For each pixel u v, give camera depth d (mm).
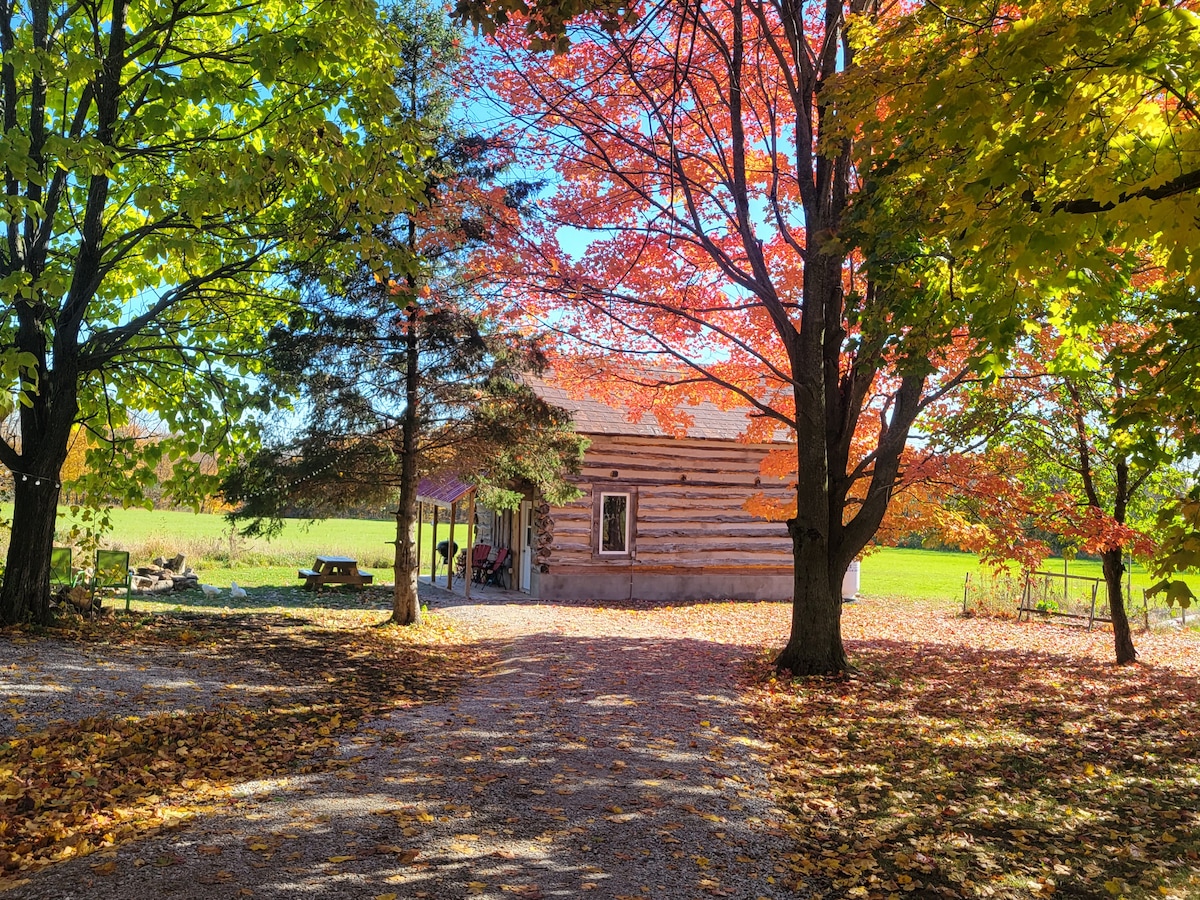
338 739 6969
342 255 8344
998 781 7012
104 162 7426
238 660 9789
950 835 5707
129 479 12289
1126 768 7559
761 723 8461
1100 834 5910
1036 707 9906
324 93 8562
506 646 12672
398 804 5340
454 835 4859
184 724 6836
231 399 11266
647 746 7117
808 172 10797
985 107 3967
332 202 7820
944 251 5582
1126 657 13641
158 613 12797
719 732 7867
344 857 4453
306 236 7656
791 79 10422
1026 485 14344
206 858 4363
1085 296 5348
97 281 10336
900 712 9289
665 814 5500
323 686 8945
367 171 6945
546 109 10820
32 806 4910
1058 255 4477
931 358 10164
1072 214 3984
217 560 23391
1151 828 6082
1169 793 6895
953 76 4164
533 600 19500
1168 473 14648
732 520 21875
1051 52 3643
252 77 9836
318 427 12984
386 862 4422
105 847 4477
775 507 15219
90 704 7109
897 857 5199
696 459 21609
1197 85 3830
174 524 36344
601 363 13453
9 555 10391
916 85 4766
